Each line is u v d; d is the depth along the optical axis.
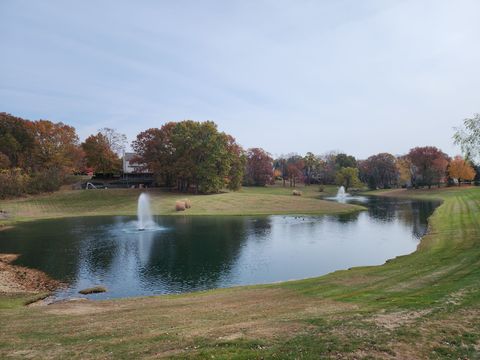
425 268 20.34
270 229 45.81
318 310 13.34
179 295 20.47
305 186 141.00
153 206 70.00
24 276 26.59
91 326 13.18
